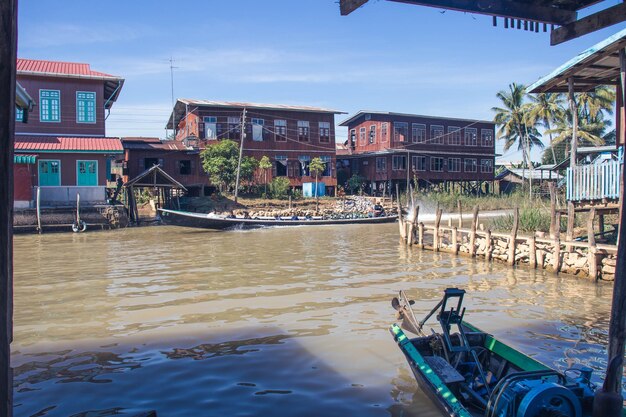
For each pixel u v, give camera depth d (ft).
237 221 103.65
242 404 22.67
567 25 19.54
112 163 164.76
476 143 162.71
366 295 43.75
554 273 53.16
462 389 21.34
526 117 152.76
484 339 24.72
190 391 24.07
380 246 79.05
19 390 24.34
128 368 27.02
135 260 63.98
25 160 98.53
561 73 55.93
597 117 149.59
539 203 101.30
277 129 143.23
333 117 150.51
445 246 71.26
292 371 26.43
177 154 131.64
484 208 138.82
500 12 18.25
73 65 119.96
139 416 18.38
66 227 100.37
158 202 119.75
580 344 30.45
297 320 35.86
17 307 39.96
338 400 23.03
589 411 18.43
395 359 28.07
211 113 135.74
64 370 26.78
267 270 56.39
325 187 149.38
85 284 48.73
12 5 9.02
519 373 18.70
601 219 57.98
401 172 150.51
